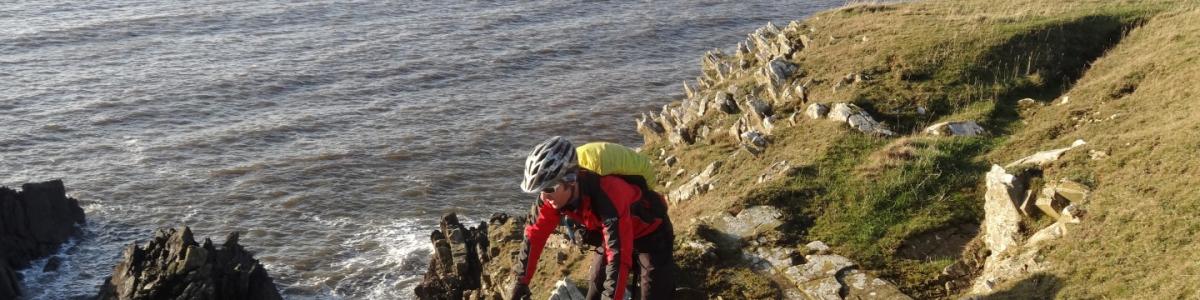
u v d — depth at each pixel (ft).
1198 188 37.35
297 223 136.26
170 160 162.20
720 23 262.67
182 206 143.23
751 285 39.83
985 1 101.65
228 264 100.68
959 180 49.34
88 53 232.32
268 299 102.27
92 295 117.50
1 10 271.69
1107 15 85.40
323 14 279.08
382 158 161.79
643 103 192.95
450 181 151.94
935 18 91.71
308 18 274.16
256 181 151.64
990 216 42.57
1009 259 38.55
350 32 256.73
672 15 271.28
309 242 129.59
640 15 271.69
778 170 55.26
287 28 262.47
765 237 44.29
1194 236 33.94
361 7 287.89
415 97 199.72
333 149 166.40
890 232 44.32
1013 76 73.31
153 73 215.72
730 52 232.94
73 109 187.93
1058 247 37.29
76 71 216.13
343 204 142.61
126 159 162.40
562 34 251.39
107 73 215.10
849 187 49.39
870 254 42.27
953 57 76.64
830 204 47.78
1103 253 35.32
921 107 67.97
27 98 193.98
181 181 152.76
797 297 38.83
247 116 187.21
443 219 88.43
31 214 126.72
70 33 248.93
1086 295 33.19
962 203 46.96
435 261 83.41
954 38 80.84
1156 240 34.68
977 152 55.06
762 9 277.85
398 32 256.11
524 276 24.23
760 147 64.75
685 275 40.98
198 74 215.10
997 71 74.18
